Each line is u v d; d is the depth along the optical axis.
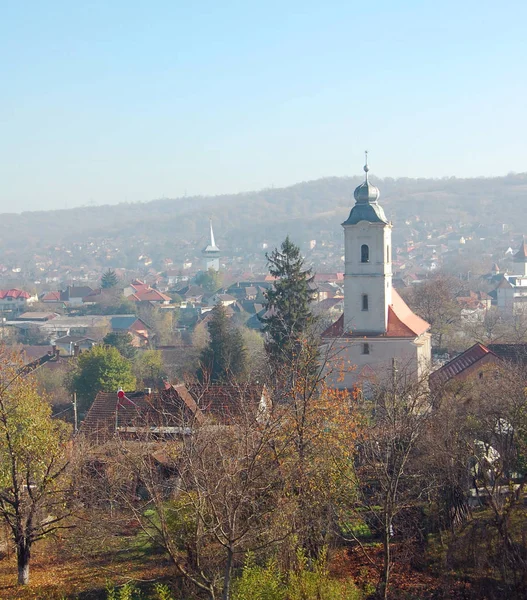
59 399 84.44
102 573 37.69
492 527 35.00
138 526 40.75
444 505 37.50
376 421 39.38
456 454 36.69
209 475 30.16
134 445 42.06
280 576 30.33
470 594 32.38
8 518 37.47
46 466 38.81
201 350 90.44
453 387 48.94
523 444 37.88
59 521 41.28
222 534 28.14
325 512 33.59
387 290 72.88
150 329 156.62
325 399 35.03
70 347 132.00
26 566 37.53
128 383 82.44
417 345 70.81
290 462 31.69
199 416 40.84
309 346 38.50
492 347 69.62
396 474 33.19
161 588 32.06
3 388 36.75
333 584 29.92
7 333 153.50
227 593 27.41
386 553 31.34
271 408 32.56
